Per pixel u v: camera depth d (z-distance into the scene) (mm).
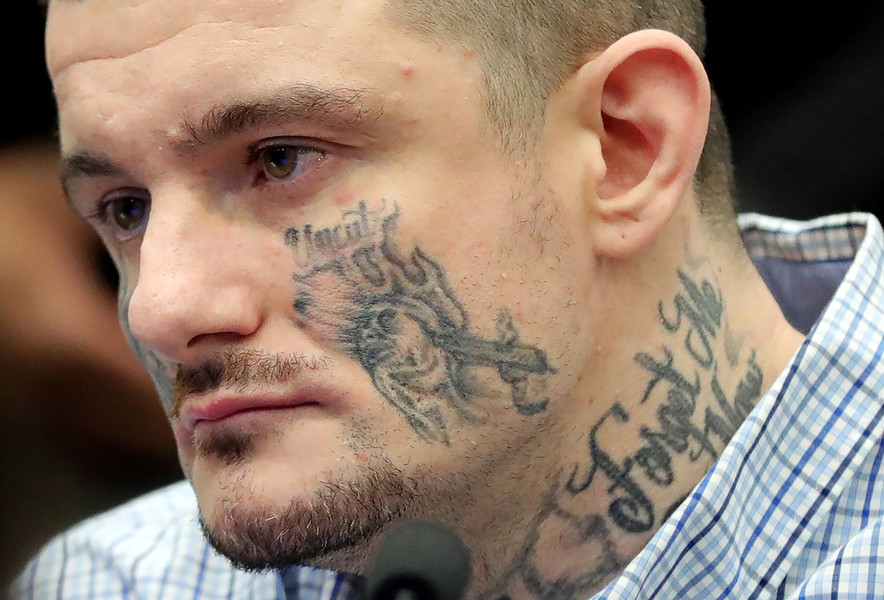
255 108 2195
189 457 2463
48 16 2463
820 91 4703
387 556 1848
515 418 2395
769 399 2568
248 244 2307
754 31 4727
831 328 2627
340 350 2309
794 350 2811
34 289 4727
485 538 2543
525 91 2373
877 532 2412
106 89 2273
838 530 2561
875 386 2600
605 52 2439
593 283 2469
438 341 2328
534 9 2395
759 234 3213
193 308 2225
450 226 2311
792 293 3154
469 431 2365
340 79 2203
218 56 2193
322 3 2207
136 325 2248
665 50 2447
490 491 2447
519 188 2359
